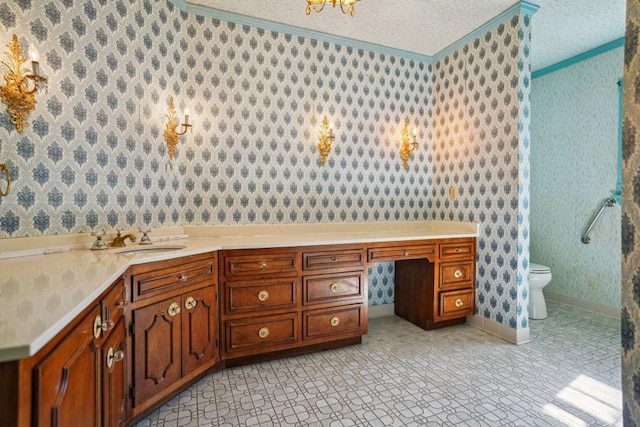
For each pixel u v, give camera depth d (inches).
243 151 106.0
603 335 106.4
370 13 102.3
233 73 104.4
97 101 76.9
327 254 94.5
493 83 106.6
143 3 86.6
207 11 100.9
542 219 146.6
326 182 117.0
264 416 66.2
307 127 113.9
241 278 85.6
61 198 71.1
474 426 63.2
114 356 48.4
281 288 89.5
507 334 103.1
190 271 73.9
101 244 73.0
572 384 77.6
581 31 111.7
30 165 66.2
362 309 99.3
